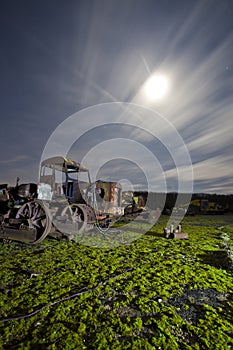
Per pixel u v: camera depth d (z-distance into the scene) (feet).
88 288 9.20
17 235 17.53
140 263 12.76
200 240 20.30
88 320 6.78
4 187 20.45
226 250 15.30
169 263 12.83
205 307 7.75
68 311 7.30
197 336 6.11
